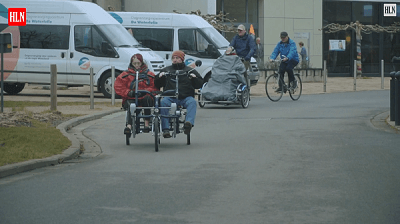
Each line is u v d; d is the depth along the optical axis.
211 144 10.64
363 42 41.25
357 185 7.12
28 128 11.61
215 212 5.98
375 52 41.44
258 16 37.97
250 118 14.59
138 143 10.93
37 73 21.05
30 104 18.02
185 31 22.55
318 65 39.47
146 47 22.77
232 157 9.25
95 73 20.72
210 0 34.59
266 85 19.45
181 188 7.08
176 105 10.32
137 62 10.64
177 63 10.66
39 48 21.05
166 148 10.28
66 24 20.94
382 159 8.88
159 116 10.14
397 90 12.55
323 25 39.81
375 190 6.84
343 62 40.41
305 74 32.91
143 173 8.04
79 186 7.24
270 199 6.50
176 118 10.34
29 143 9.88
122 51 20.50
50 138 10.55
